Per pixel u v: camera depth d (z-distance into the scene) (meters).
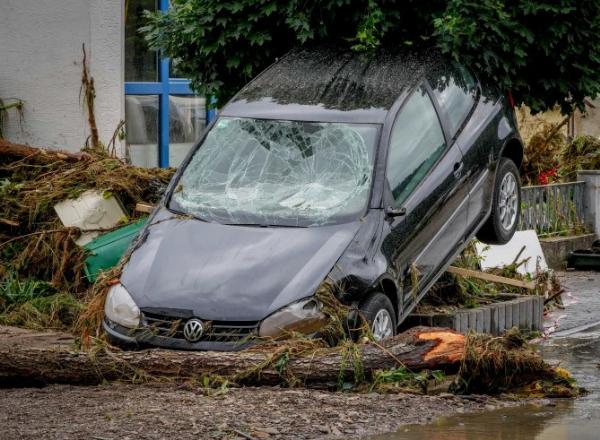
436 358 8.90
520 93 13.22
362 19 12.71
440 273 10.98
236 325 9.23
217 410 8.13
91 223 12.71
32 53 16.12
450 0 12.39
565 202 17.91
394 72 11.43
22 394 8.74
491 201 11.88
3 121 16.19
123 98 16.36
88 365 8.98
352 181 10.31
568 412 8.52
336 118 10.73
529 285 12.91
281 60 11.98
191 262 9.68
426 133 11.05
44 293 12.33
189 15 12.91
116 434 7.58
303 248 9.68
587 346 11.68
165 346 9.30
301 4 12.70
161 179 13.52
